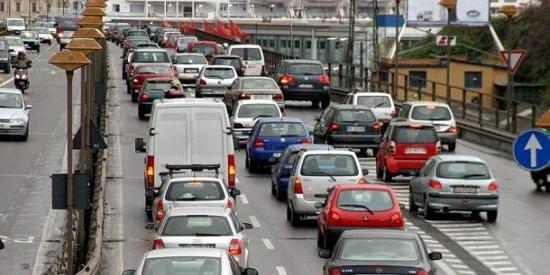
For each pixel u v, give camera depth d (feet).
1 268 166.71
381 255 124.67
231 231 140.15
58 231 195.83
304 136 264.93
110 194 233.96
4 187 237.25
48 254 177.68
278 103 356.18
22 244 185.16
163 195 168.86
